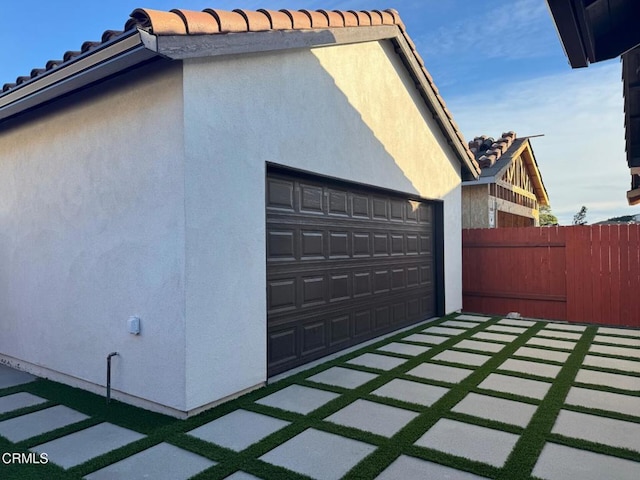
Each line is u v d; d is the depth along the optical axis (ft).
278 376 15.94
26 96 13.93
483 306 31.55
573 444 10.45
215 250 13.00
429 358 18.43
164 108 12.48
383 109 22.58
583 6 9.05
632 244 26.30
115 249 13.80
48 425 11.81
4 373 17.12
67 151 15.44
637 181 27.04
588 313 27.50
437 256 29.30
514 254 30.32
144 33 10.31
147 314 12.92
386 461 9.68
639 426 11.52
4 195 18.35
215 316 12.99
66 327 15.51
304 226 17.76
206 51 12.17
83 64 11.81
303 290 17.65
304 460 9.77
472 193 37.81
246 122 14.23
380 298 23.12
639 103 15.67
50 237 16.12
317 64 17.78
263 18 14.12
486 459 9.75
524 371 16.46
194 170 12.33
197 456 10.00
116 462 9.75
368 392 14.19
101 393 14.26
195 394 12.34
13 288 17.94
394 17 22.27
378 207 23.06
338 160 19.02
